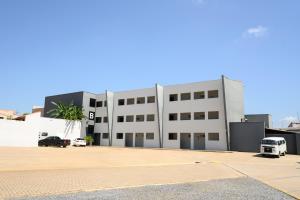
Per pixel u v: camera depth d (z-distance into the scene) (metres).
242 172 18.09
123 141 58.12
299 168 21.25
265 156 34.38
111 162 23.38
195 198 9.09
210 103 48.12
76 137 56.59
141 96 57.28
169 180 13.52
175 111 52.19
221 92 47.22
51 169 17.00
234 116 47.91
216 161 27.14
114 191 10.04
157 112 53.56
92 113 62.97
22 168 16.92
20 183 11.16
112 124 60.62
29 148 36.47
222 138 45.78
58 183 11.49
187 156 32.94
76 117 57.28
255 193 10.33
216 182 13.13
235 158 31.27
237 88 49.75
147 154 34.38
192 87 50.91
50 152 31.12
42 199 8.33
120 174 15.48
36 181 11.84
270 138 34.38
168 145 52.00
